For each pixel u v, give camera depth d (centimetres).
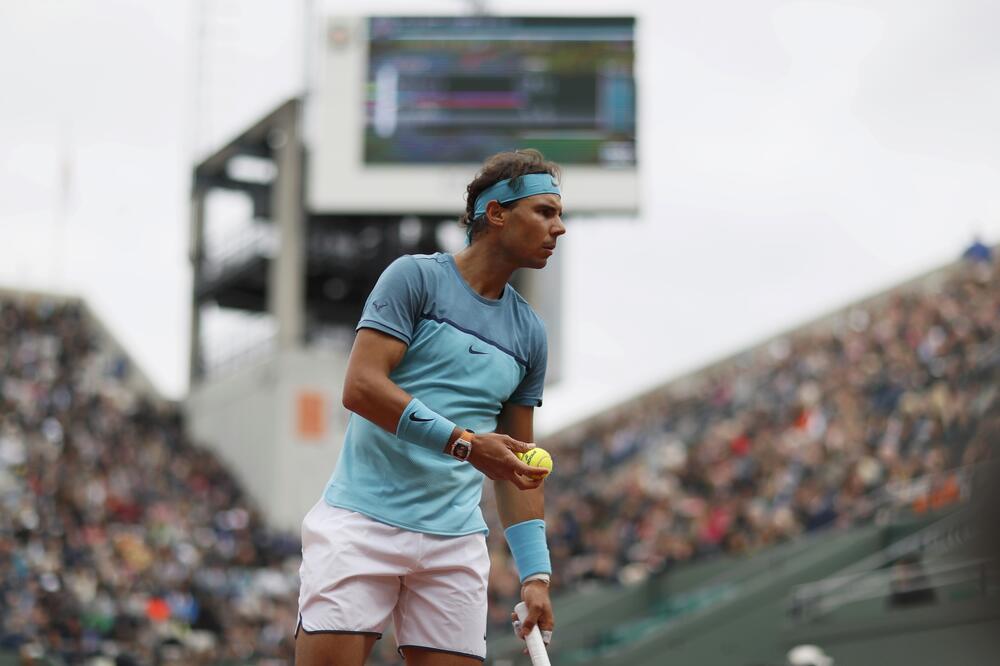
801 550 2428
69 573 2627
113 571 2733
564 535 3070
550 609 444
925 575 1966
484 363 436
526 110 3453
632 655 2395
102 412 3541
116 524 3041
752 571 2478
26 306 3909
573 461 3709
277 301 3606
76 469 3145
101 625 2464
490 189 443
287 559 3194
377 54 3512
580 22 3497
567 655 2536
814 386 3014
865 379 2864
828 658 2086
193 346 3981
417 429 405
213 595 2833
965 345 2650
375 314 420
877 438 2592
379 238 3738
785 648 2172
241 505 3525
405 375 430
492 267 444
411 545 420
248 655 2631
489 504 3183
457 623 429
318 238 3766
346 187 3456
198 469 3566
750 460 2881
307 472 3541
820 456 2683
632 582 2761
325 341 3969
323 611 415
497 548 2973
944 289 3055
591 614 2705
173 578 2839
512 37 3497
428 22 3519
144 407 3788
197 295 3962
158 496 3272
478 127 3456
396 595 430
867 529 2352
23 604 2334
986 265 2984
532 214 437
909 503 2338
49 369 3603
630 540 2908
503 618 2681
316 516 429
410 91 3491
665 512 2914
